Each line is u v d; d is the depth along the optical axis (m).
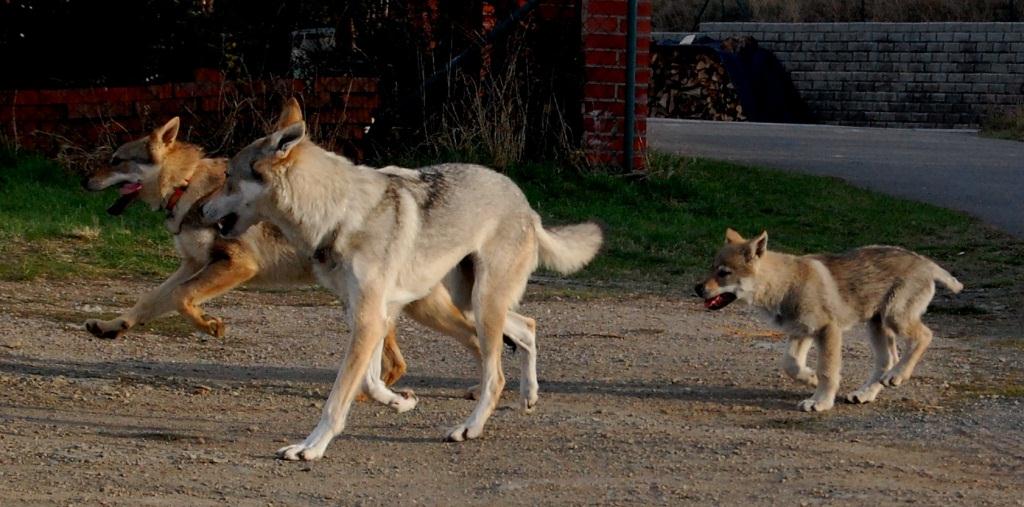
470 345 9.72
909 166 24.77
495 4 20.58
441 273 8.91
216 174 10.72
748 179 21.20
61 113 17.97
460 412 9.51
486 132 19.56
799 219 18.34
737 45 42.88
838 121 43.88
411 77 20.50
